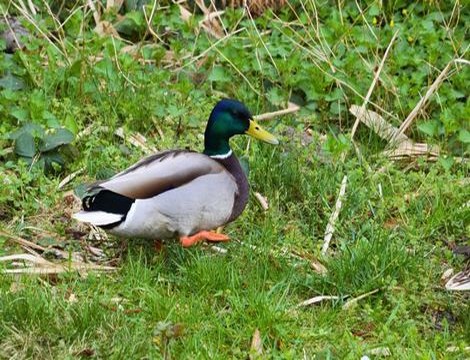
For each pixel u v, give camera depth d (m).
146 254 10.77
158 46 14.28
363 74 13.95
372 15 14.83
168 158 10.36
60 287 10.06
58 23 14.12
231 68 14.01
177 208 10.23
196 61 14.23
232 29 14.81
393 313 10.00
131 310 9.79
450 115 13.07
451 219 11.75
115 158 12.09
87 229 11.26
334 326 9.96
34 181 11.95
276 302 10.02
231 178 10.67
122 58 13.60
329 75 13.60
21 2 14.31
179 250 10.71
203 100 13.35
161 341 9.25
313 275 10.56
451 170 12.85
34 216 11.45
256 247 10.94
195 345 9.26
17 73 13.40
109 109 12.98
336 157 12.37
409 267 10.76
